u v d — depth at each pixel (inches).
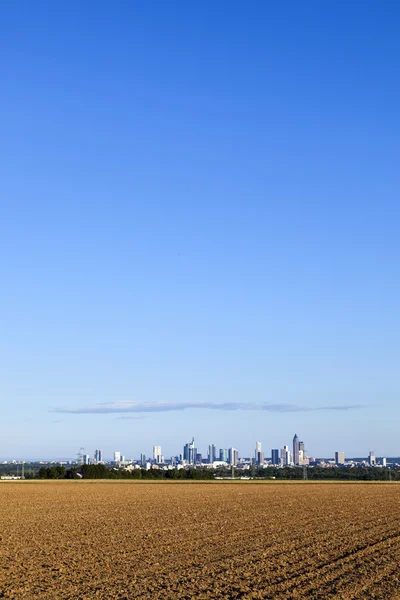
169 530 2050.9
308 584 1168.2
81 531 2028.8
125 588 1128.2
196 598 1058.1
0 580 1193.4
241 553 1525.6
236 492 4621.1
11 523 2317.9
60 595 1072.2
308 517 2549.2
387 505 3275.1
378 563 1397.6
